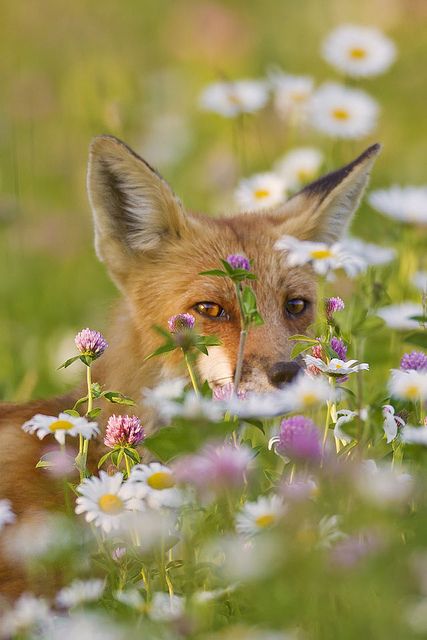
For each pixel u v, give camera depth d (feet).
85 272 56.70
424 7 79.05
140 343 30.99
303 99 50.19
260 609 19.81
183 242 32.53
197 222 33.17
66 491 23.80
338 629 19.25
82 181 65.87
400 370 24.70
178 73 77.61
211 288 30.96
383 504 19.88
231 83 46.93
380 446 24.29
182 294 31.22
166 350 22.88
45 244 57.82
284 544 19.31
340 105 43.98
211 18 82.07
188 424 20.51
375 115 44.24
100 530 24.00
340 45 46.88
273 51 79.77
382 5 80.89
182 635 18.97
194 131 70.54
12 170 66.13
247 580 19.95
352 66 46.70
